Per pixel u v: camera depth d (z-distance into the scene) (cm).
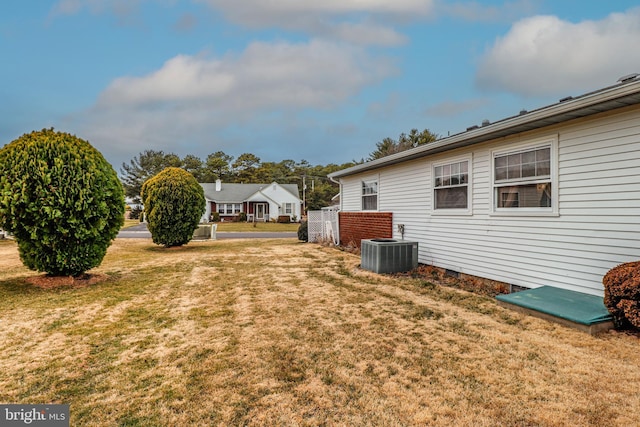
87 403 245
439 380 277
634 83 354
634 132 405
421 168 794
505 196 579
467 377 282
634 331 376
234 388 265
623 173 416
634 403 244
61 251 577
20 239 555
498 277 589
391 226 915
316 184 5453
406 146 2767
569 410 236
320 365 304
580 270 465
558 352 327
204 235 1662
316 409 239
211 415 231
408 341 357
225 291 574
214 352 331
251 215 3684
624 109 414
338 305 489
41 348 339
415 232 816
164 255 1027
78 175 555
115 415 231
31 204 523
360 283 632
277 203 3834
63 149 550
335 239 1292
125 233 1953
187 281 650
